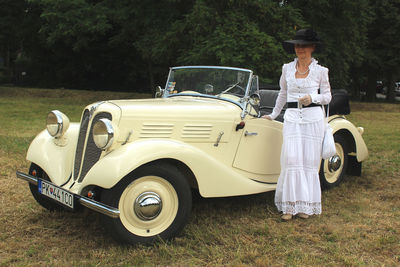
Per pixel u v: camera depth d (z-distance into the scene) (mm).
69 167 3547
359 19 15594
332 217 3887
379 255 3043
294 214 3713
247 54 10359
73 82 25016
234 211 4012
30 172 3844
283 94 3969
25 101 16266
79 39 16438
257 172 4086
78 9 15086
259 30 11297
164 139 3225
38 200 3836
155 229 3123
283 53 10789
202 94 4195
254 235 3408
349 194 4695
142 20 15172
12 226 3502
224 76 4086
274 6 12047
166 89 4535
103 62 23203
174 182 3115
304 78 3688
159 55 13727
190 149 3219
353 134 5113
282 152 3783
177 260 2906
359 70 23844
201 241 3234
